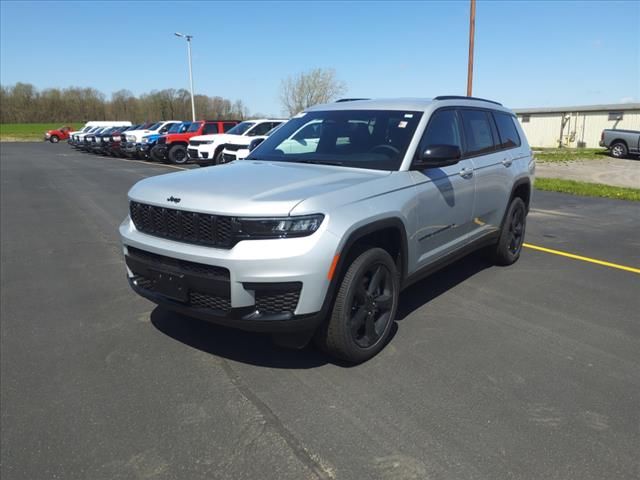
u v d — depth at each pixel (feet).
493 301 15.31
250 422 9.14
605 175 57.82
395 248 12.23
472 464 8.04
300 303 9.75
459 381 10.57
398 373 10.90
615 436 8.76
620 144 82.84
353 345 10.93
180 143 70.74
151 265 10.87
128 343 12.34
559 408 9.61
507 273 18.25
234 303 9.69
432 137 13.67
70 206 32.89
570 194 40.60
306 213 9.66
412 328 13.25
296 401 9.81
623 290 16.46
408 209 12.02
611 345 12.35
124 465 8.06
